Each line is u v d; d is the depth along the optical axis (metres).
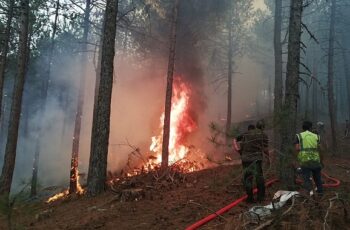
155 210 7.71
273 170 9.19
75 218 8.14
